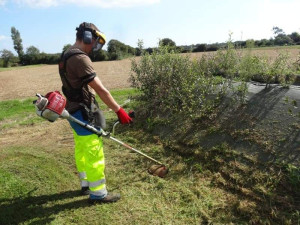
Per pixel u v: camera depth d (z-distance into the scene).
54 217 3.30
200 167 3.97
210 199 3.37
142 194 3.61
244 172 3.62
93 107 3.40
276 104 4.45
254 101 4.72
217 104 5.05
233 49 5.58
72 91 3.23
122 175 4.11
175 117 5.35
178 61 6.04
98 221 3.20
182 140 4.69
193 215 3.17
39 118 7.70
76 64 3.03
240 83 5.27
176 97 5.62
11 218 3.31
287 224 2.83
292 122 4.00
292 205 3.02
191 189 3.61
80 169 3.68
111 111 7.31
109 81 16.64
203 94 5.34
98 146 3.35
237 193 3.40
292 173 3.32
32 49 68.31
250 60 5.12
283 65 5.02
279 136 3.88
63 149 5.20
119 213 3.30
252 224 2.94
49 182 4.06
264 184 3.36
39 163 4.66
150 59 6.40
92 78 3.04
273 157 3.64
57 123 6.95
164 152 4.59
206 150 4.25
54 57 67.25
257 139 3.98
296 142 3.69
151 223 3.11
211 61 5.88
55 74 28.64
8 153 5.18
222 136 4.34
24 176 4.27
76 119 3.19
